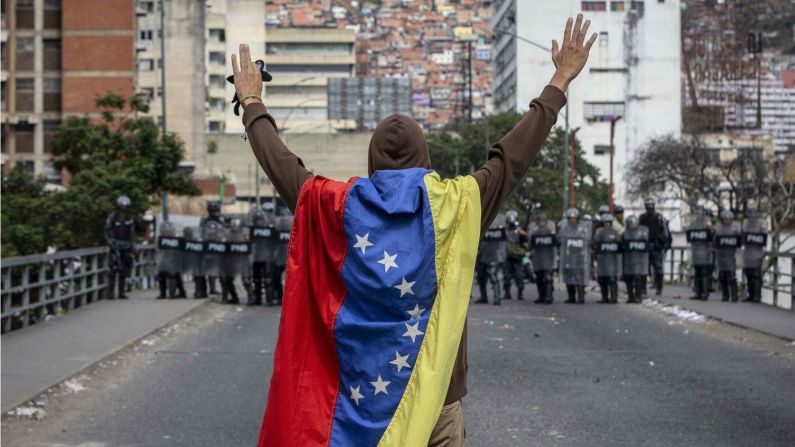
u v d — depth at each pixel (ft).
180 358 68.85
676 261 165.07
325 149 504.02
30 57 265.54
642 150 294.25
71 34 264.93
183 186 168.04
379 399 17.35
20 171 152.56
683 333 85.40
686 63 522.06
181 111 382.22
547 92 19.35
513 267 131.03
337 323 17.53
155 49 384.27
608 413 49.60
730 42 529.45
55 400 52.75
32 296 98.68
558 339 80.64
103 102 165.27
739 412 49.83
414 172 18.20
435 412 17.28
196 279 118.21
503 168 18.51
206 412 50.01
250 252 114.52
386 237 17.69
